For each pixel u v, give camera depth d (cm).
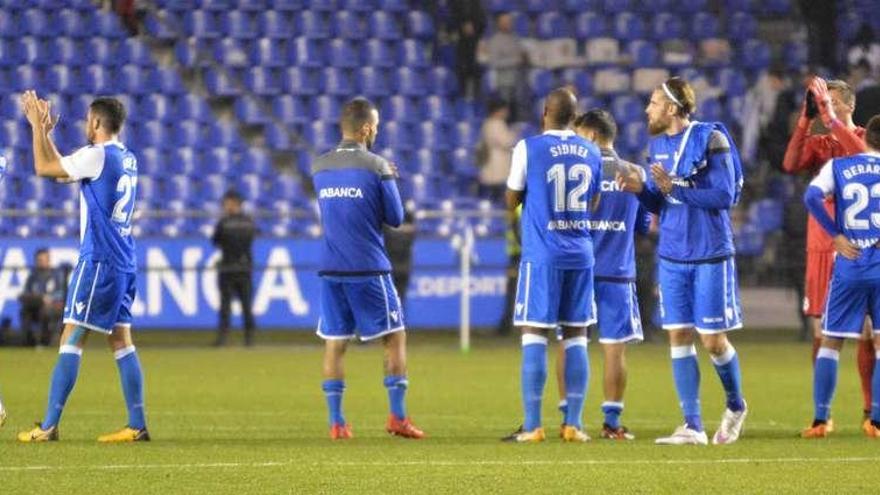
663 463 3309
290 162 8800
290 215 7419
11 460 3300
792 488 2969
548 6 9406
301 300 7488
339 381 3869
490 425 4303
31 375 5753
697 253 3688
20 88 8738
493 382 5644
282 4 9119
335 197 3816
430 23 9225
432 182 8706
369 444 3678
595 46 9325
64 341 3669
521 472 3161
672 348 3759
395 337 3881
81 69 8800
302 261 7494
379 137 8831
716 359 3719
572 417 3784
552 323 3725
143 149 8562
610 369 3941
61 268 7162
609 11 9431
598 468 3222
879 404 3900
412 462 3306
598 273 3950
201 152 8594
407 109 8950
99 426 4159
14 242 7269
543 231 3709
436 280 7631
